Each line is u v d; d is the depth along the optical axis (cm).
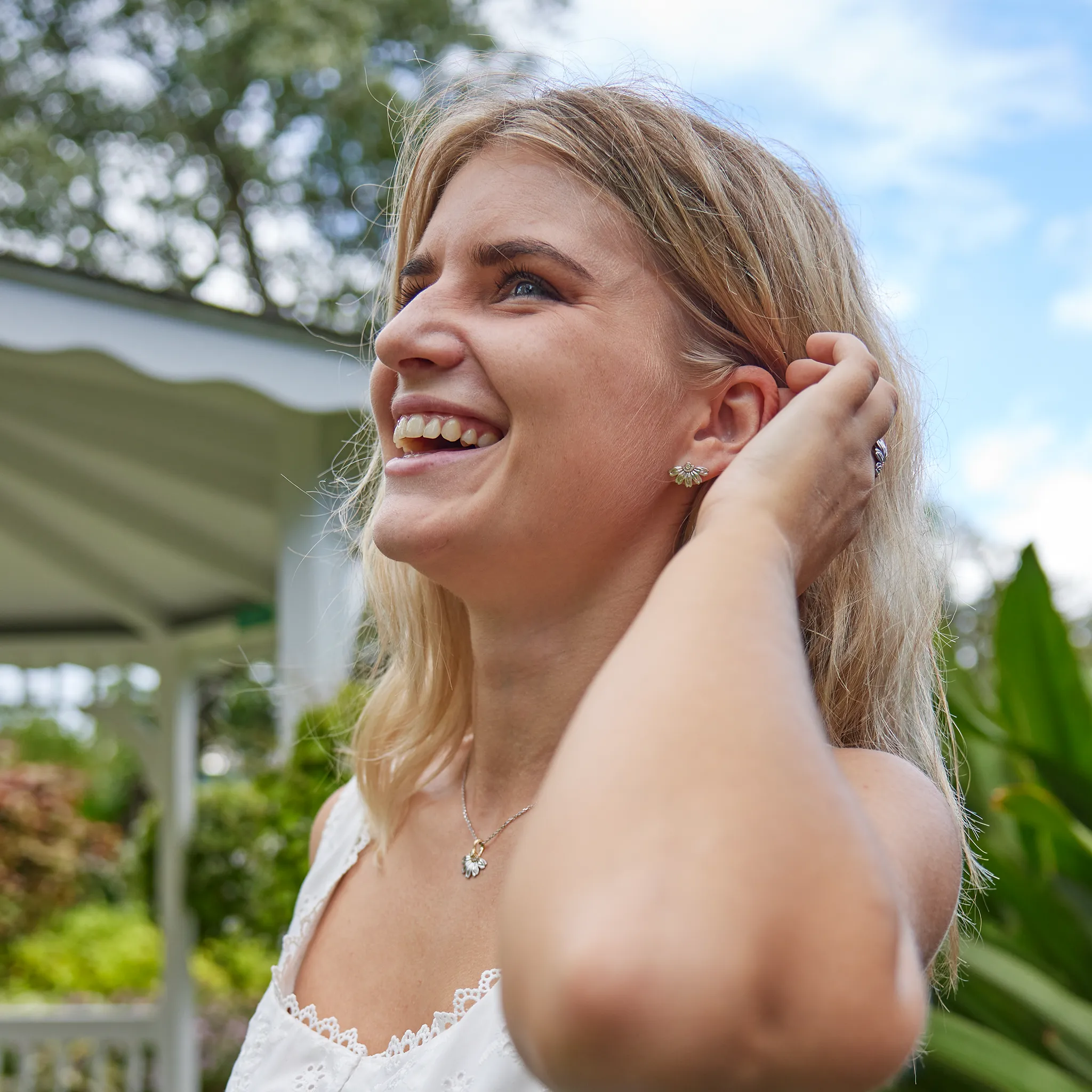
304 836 356
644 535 107
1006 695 287
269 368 345
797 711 68
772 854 61
